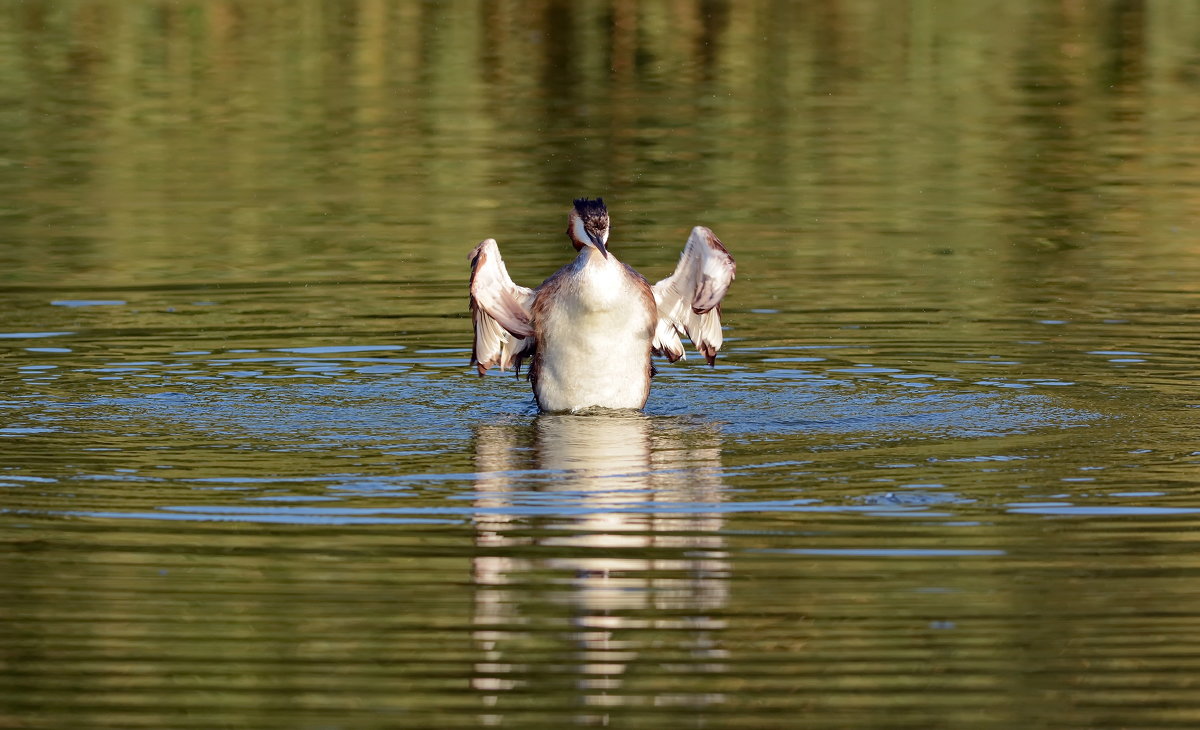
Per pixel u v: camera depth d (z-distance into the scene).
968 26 36.81
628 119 28.67
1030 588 9.83
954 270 19.58
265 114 29.14
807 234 21.41
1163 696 8.55
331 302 18.23
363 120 28.67
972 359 15.74
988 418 13.65
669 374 15.42
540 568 10.20
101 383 14.94
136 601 9.73
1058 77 32.00
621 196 23.47
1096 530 10.80
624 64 33.34
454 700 8.54
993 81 31.70
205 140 27.28
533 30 36.62
